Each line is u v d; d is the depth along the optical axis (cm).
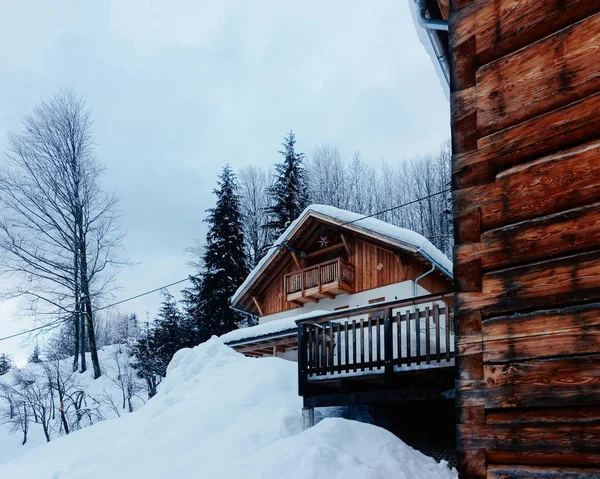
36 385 2453
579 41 322
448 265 1673
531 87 336
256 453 804
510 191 332
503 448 298
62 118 2894
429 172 4750
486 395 310
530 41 345
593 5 321
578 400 280
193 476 802
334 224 1820
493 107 350
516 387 301
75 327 3130
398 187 4841
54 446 1298
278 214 3594
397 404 1057
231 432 966
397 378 897
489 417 308
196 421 1052
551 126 323
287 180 3666
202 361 1447
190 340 2939
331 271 1869
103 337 4975
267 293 2209
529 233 319
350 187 4947
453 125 364
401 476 703
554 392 288
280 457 744
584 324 288
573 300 295
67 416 2305
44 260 2638
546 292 304
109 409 2462
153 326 3092
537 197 321
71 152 2905
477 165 348
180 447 952
